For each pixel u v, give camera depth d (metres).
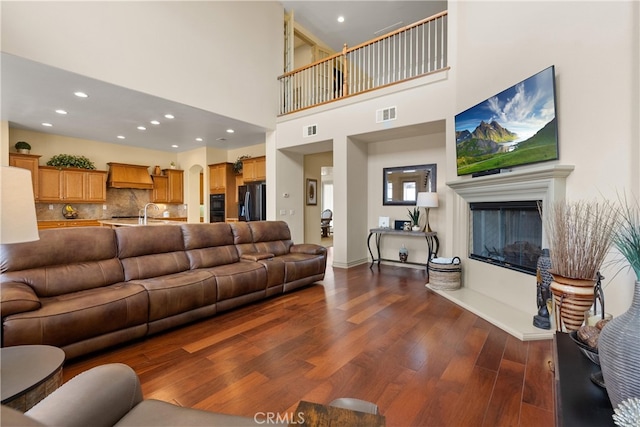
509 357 2.28
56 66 3.52
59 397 0.98
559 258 2.02
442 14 4.44
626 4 2.21
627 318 0.95
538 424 1.58
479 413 1.67
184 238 3.59
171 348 2.46
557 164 2.71
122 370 1.17
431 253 5.19
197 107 5.00
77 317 2.18
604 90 2.35
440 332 2.74
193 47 4.94
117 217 7.99
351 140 5.61
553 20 2.78
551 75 2.65
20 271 2.39
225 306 3.26
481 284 3.75
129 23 4.17
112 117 5.52
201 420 1.08
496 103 3.25
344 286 4.34
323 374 2.07
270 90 6.33
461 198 4.05
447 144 4.34
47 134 6.75
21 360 1.44
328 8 6.71
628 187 2.19
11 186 1.27
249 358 2.29
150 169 8.66
